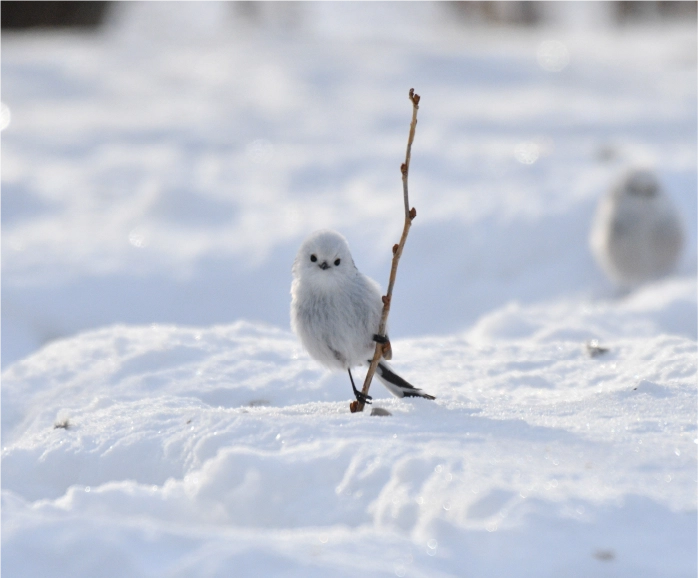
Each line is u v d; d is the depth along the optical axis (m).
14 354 15.62
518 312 12.20
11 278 17.97
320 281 6.94
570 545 3.96
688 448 5.25
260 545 3.81
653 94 37.78
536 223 19.89
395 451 5.10
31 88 37.97
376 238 20.25
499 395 7.57
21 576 3.67
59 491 6.01
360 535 4.10
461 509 4.37
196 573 3.59
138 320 17.27
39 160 28.11
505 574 3.79
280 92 38.78
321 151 28.83
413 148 28.78
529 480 4.68
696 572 3.80
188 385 8.25
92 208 23.59
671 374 7.66
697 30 55.31
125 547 3.76
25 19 59.06
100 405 7.68
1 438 7.81
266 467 5.04
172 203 23.33
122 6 65.81
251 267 18.86
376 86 40.09
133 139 30.94
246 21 67.62
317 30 64.81
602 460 5.07
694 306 13.73
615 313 12.27
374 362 6.73
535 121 32.66
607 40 53.22
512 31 65.31
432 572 3.72
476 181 24.53
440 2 73.06
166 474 5.83
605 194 20.69
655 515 4.23
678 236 18.05
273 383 8.33
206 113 34.91
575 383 7.93
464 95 38.47
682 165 23.58
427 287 18.94
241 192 24.70
